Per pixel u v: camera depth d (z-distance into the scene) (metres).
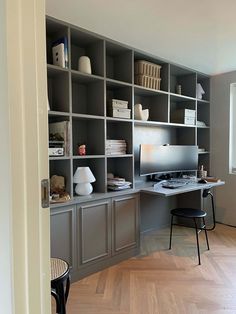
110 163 3.01
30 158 0.69
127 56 2.86
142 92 3.17
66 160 2.35
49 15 2.11
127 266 2.55
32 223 0.70
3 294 0.70
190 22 2.24
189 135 3.81
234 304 1.91
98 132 2.66
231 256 2.76
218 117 3.92
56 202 2.17
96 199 2.41
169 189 2.83
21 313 0.69
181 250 2.94
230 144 3.84
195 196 3.74
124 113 2.79
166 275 2.36
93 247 2.41
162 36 2.52
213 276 2.34
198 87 3.79
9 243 0.67
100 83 2.60
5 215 0.68
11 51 0.65
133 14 2.10
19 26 0.66
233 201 3.80
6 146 0.67
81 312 1.84
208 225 3.85
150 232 3.54
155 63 3.27
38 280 0.72
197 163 3.74
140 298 2.01
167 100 3.29
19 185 0.67
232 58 3.16
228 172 3.84
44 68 0.73
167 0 1.89
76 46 2.66
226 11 2.05
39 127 0.72
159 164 3.22
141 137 3.38
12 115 0.66
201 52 2.96
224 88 3.84
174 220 3.88
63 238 2.19
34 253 0.71
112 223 2.56
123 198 2.66
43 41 0.73
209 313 1.81
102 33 2.45
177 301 1.96
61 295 1.34
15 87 0.66
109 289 2.14
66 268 1.41
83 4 1.95
